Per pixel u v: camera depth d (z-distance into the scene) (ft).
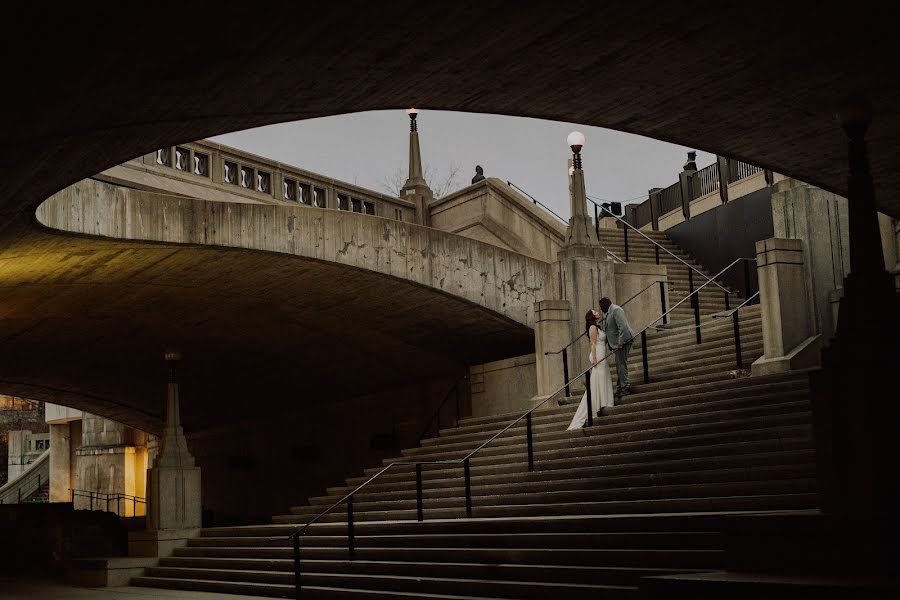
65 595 52.42
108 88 29.99
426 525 44.19
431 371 83.15
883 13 30.83
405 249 64.85
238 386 97.35
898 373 24.63
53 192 41.09
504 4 29.25
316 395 96.27
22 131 31.53
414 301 69.00
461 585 36.52
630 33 32.17
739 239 78.74
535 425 57.62
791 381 44.47
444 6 28.99
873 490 24.36
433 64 33.83
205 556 58.65
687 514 33.76
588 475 45.93
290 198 72.69
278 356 85.76
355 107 37.37
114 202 51.78
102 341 79.51
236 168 67.41
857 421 24.82
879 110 38.70
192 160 63.52
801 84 36.70
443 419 81.82
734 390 46.21
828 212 51.08
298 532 43.70
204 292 66.18
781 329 48.42
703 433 44.19
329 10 27.96
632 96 38.24
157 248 54.90
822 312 49.85
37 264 55.36
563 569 33.94
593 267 66.44
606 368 52.65
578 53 33.71
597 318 53.62
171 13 25.77
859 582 21.29
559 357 63.87
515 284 70.69
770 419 41.57
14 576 71.31
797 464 36.96
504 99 38.27
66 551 75.61
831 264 50.67
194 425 115.96
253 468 107.76
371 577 41.06
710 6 30.25
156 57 28.53
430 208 88.79
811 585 21.16
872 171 45.11
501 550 37.60
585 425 51.85
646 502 39.06
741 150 44.39
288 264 60.75
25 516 89.40
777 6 30.37
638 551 32.71
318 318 74.18
